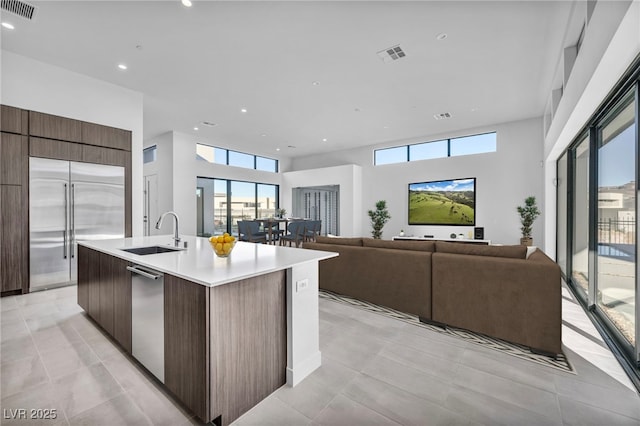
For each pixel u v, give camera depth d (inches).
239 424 59.4
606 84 89.7
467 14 114.3
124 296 84.7
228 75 165.8
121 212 175.2
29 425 58.2
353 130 281.7
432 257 111.0
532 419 60.7
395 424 59.5
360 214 352.2
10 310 122.3
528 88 183.6
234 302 60.7
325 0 106.7
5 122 137.9
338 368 80.2
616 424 59.2
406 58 147.0
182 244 110.1
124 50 140.3
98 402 65.3
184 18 117.0
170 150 289.9
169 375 65.8
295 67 156.6
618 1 66.1
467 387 71.7
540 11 111.9
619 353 86.3
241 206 365.7
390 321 113.8
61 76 156.3
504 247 102.7
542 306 88.3
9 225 139.2
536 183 246.7
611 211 103.4
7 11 112.6
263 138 314.5
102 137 169.0
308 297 77.5
